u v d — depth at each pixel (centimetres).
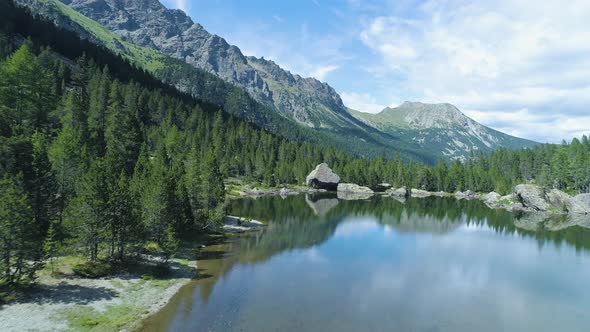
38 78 8869
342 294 4294
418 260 6062
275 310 3706
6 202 3397
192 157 8094
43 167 4725
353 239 7594
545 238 8300
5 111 7431
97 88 14262
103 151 8100
